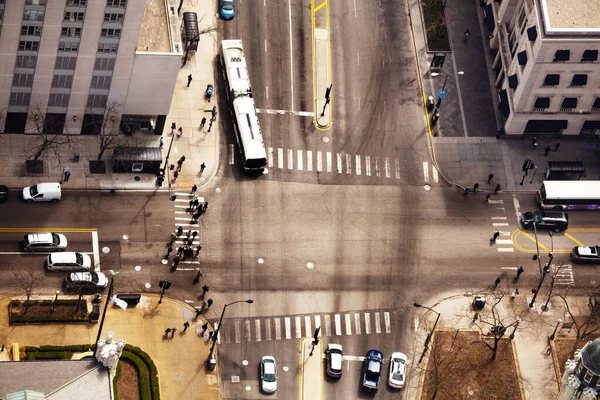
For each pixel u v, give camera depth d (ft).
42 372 650.84
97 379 647.15
